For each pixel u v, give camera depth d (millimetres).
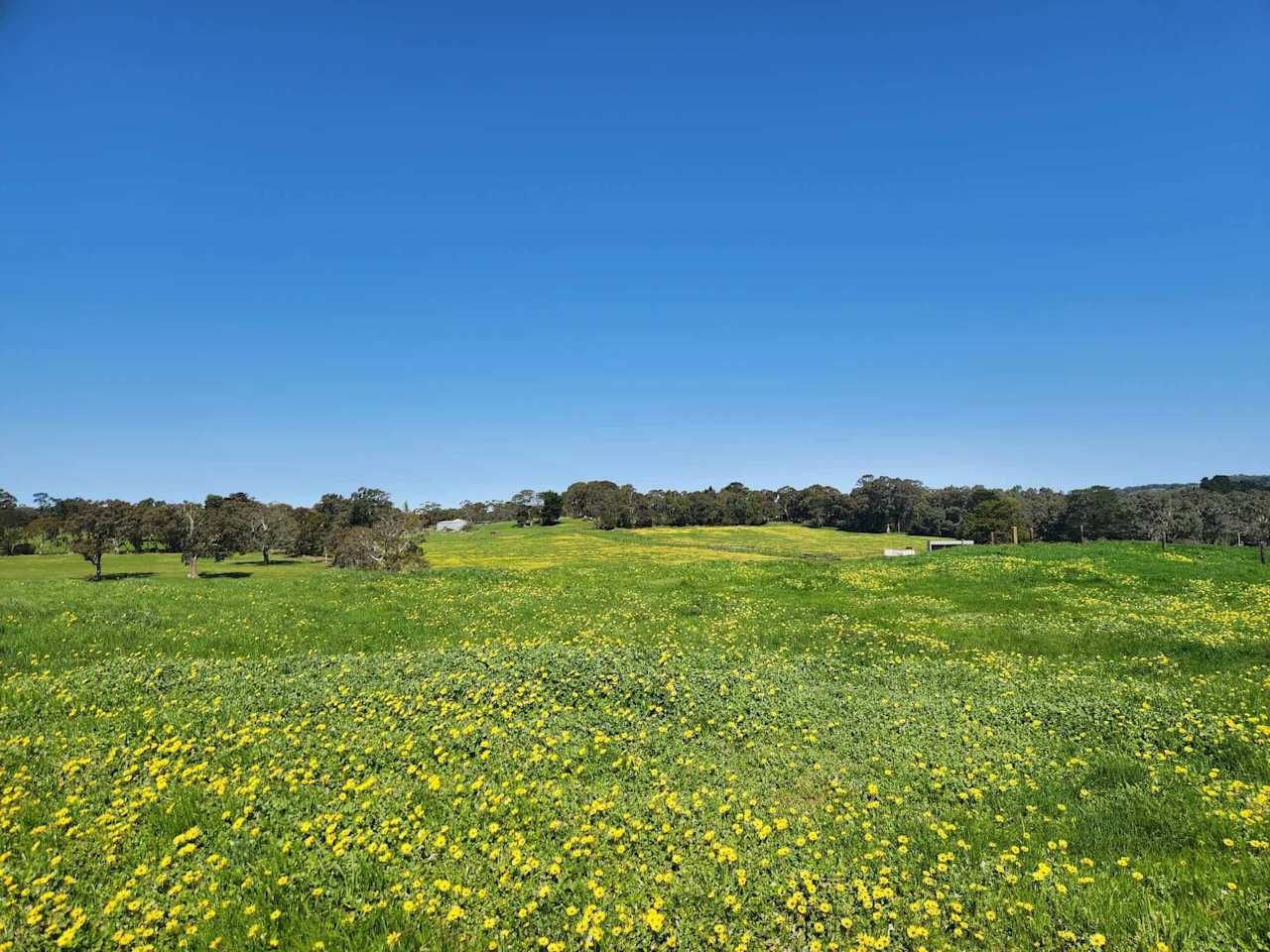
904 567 37938
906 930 6309
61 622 20656
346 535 63906
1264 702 13195
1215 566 36188
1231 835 7887
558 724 11938
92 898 7004
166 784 9523
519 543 104062
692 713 12555
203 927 6465
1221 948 5871
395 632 22188
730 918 6617
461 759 10547
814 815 8789
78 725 11938
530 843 7977
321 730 11656
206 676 14977
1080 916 6395
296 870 7477
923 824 8469
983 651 19281
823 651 19500
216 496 124125
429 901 6805
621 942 6242
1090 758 10484
